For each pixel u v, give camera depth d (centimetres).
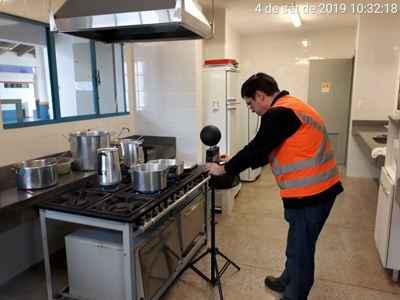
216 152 217
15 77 296
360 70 502
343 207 396
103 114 363
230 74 425
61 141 301
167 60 393
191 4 216
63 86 337
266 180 526
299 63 638
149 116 414
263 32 637
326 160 186
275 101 192
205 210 286
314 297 225
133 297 180
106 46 374
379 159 334
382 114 506
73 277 206
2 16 250
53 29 215
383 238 247
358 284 240
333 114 600
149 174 203
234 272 257
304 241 188
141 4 199
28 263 272
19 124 259
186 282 244
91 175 256
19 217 201
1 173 230
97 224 180
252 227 342
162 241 208
